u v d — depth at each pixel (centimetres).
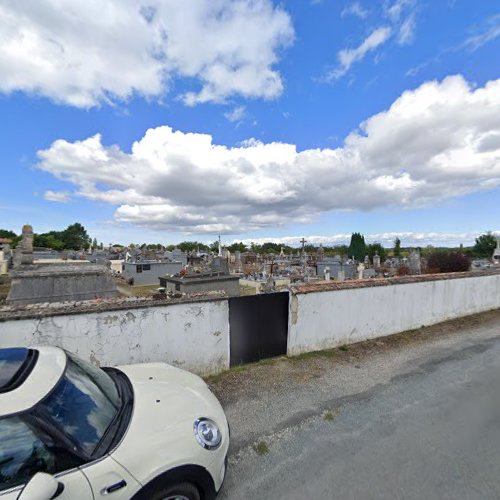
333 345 657
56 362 241
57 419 195
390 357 604
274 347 595
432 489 269
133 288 2361
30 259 1530
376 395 448
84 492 179
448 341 703
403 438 344
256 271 3244
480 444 331
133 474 200
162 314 477
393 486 272
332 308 651
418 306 799
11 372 210
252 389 468
